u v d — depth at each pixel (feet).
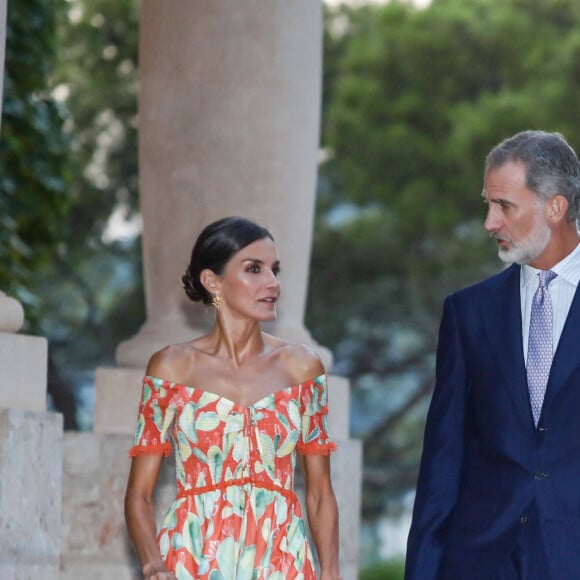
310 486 30.55
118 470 40.40
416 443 140.36
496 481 29.30
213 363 29.99
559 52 115.85
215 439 29.55
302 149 43.75
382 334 125.39
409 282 122.11
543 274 29.71
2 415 33.17
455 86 117.91
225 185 43.01
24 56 65.36
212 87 43.19
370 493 137.49
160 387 29.94
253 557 29.17
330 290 122.52
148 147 43.86
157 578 28.89
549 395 28.96
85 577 39.88
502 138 114.32
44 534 34.76
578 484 28.68
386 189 117.50
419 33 117.91
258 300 29.73
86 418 123.65
